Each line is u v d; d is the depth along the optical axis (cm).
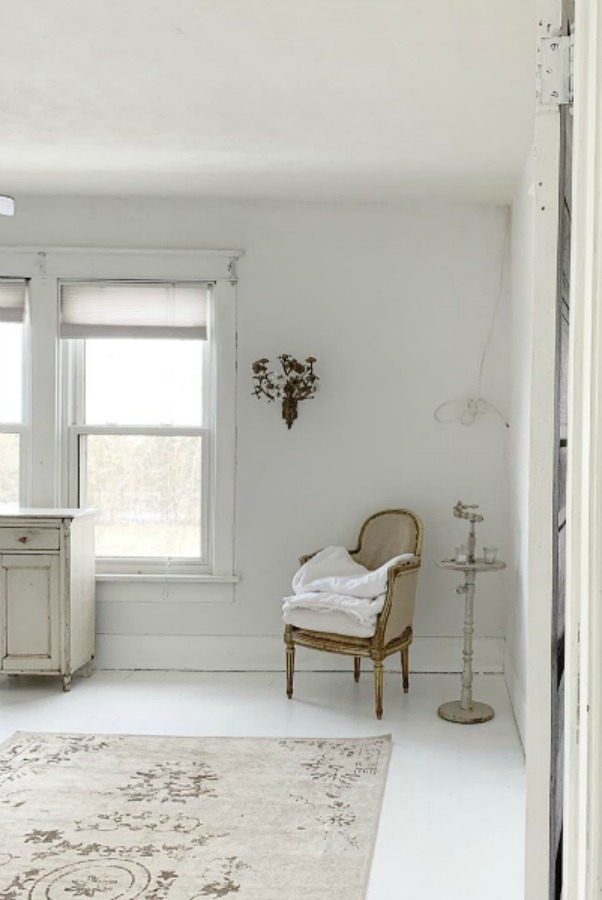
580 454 111
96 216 523
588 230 107
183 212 523
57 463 525
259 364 511
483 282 516
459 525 518
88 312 524
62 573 473
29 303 523
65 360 531
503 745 401
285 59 314
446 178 467
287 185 487
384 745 398
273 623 523
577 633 112
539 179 129
